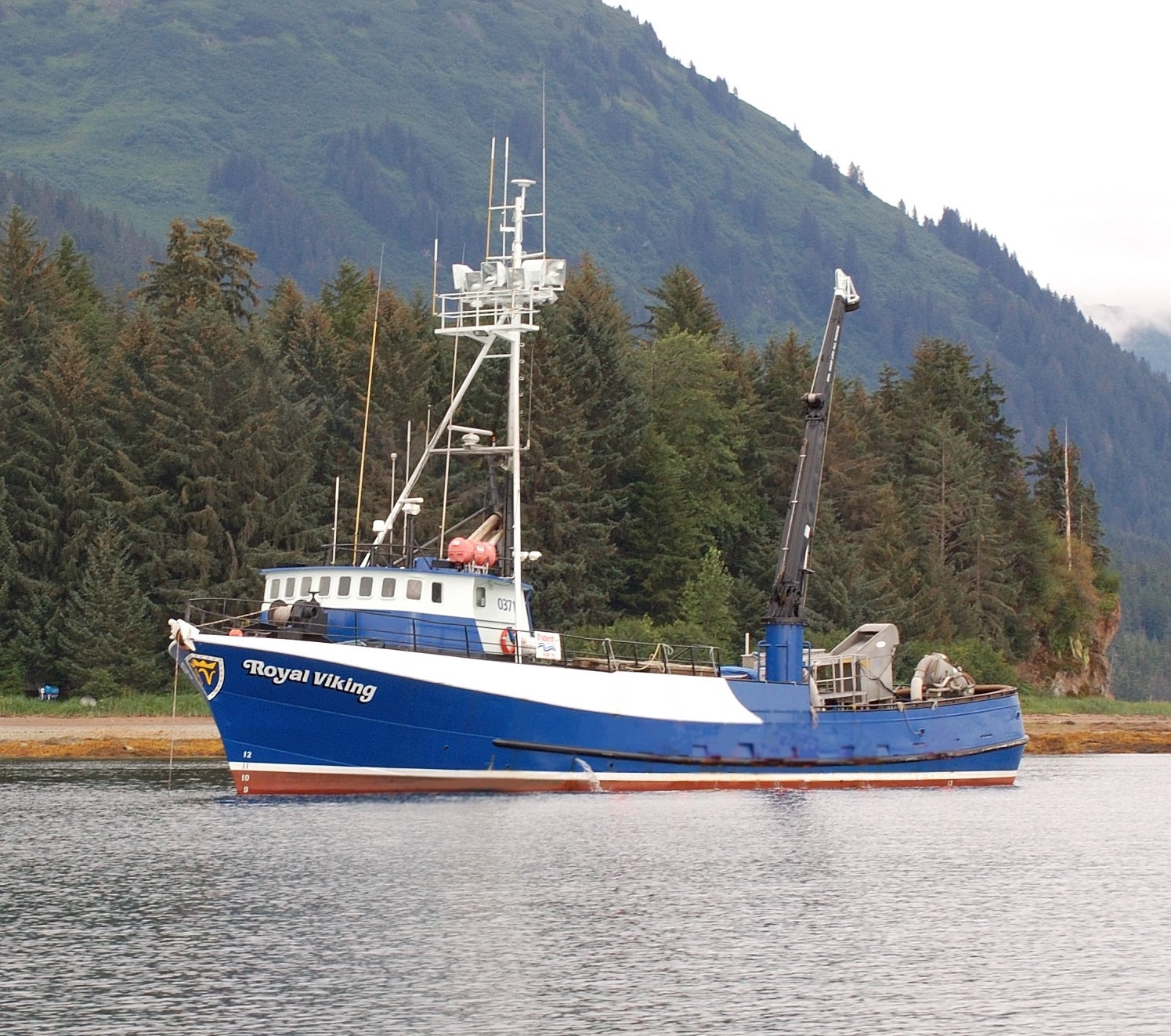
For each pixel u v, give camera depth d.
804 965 56.47
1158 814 98.50
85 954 56.44
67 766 121.44
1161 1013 51.19
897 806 97.44
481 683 88.81
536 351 190.62
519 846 76.81
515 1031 48.75
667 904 65.69
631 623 176.38
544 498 183.62
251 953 56.75
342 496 191.38
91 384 183.00
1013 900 68.38
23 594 169.62
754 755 99.12
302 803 88.44
